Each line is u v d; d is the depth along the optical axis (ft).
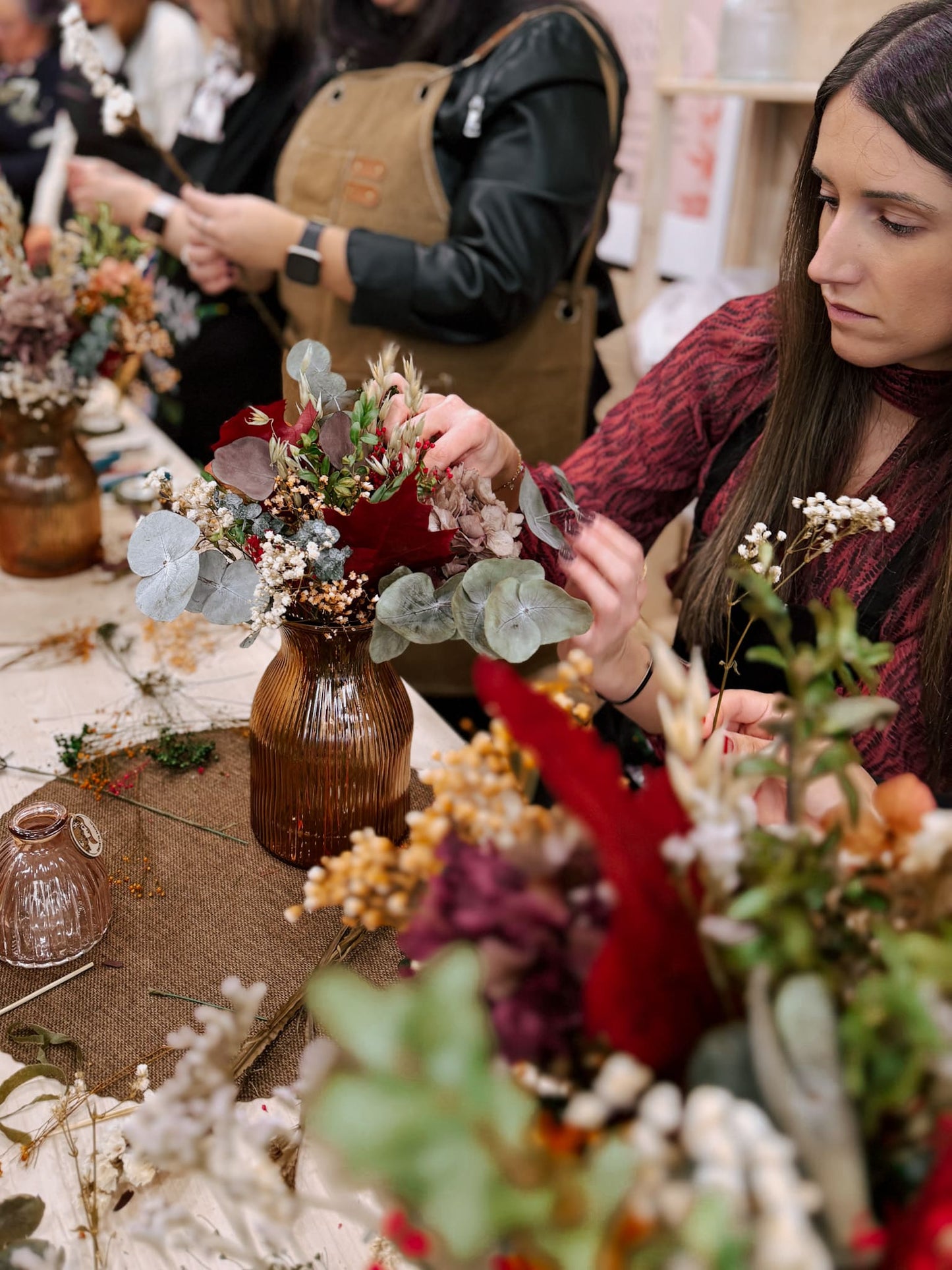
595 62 5.71
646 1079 1.33
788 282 3.71
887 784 1.76
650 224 8.79
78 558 5.06
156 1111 1.83
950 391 3.55
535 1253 1.37
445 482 3.02
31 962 3.04
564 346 6.31
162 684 4.31
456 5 5.81
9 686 4.26
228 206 5.99
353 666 3.16
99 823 3.60
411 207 6.07
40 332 4.53
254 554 2.93
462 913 1.59
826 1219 1.35
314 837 3.35
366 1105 1.24
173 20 8.31
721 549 4.01
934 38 2.93
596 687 3.58
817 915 1.62
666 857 1.53
